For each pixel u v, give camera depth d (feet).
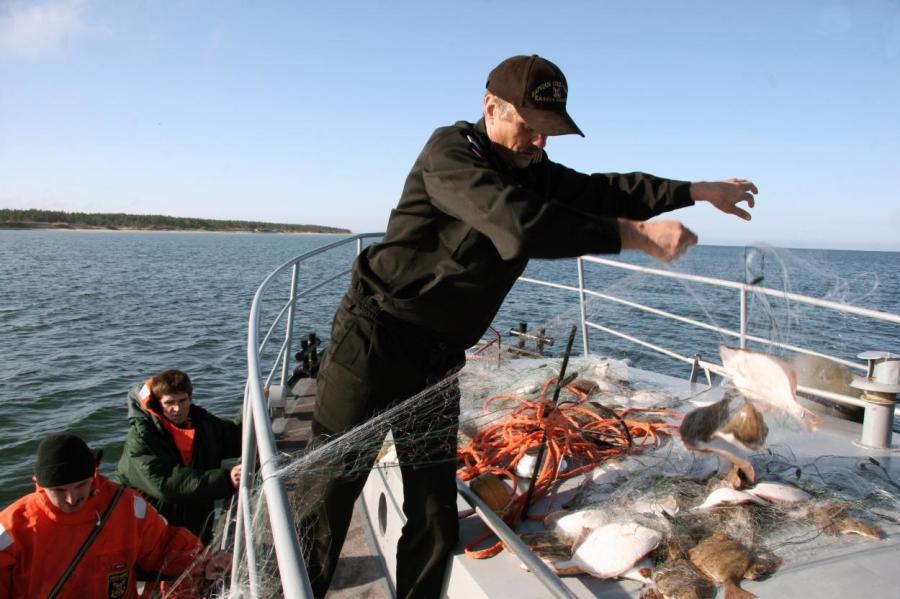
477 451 9.12
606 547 6.68
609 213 6.95
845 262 12.52
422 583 6.90
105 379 42.96
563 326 12.12
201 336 59.62
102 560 9.73
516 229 4.37
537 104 5.49
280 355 14.97
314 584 6.85
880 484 8.27
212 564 10.12
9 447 30.32
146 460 12.54
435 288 6.01
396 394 6.48
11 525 9.41
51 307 79.61
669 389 12.48
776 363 6.84
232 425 14.89
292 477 6.64
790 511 7.33
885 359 9.70
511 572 6.68
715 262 8.29
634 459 8.83
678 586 6.17
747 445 7.32
